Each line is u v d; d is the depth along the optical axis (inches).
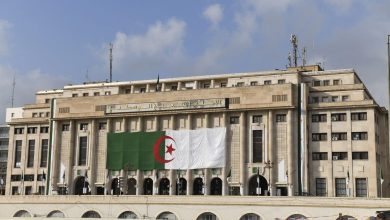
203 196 4008.4
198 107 4837.6
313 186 4483.3
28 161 5590.6
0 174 6737.2
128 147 5012.3
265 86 4672.7
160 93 5004.9
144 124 5054.1
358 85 4633.4
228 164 4680.1
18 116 6929.1
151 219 3754.9
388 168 4699.8
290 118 4559.5
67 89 5767.7
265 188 4606.3
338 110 4517.7
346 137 4453.7
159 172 4891.7
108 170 5054.1
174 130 4896.7
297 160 4505.4
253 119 4692.4
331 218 3651.6
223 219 3929.6
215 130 4736.7
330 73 4874.5
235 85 5073.8
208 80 5226.4
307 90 4672.7
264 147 4596.5
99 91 5634.8
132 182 5049.2
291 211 3764.8
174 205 4062.5
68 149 5251.0
